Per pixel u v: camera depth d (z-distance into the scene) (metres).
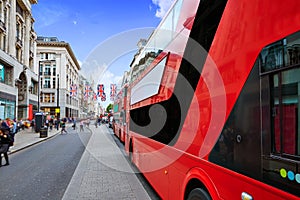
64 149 15.34
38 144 18.28
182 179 3.86
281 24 1.96
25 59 41.38
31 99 42.28
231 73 2.62
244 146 2.34
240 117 2.42
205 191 3.12
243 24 2.47
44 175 8.30
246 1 2.45
